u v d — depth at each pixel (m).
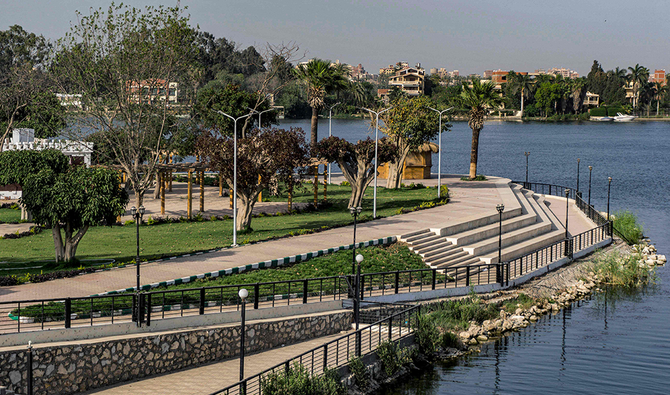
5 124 78.56
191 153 63.31
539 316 38.16
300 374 23.62
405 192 68.44
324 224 49.59
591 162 142.00
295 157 46.72
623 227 58.72
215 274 33.56
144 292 26.22
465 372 29.36
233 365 26.89
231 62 197.00
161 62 55.41
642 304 40.62
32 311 25.62
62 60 55.44
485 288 39.34
